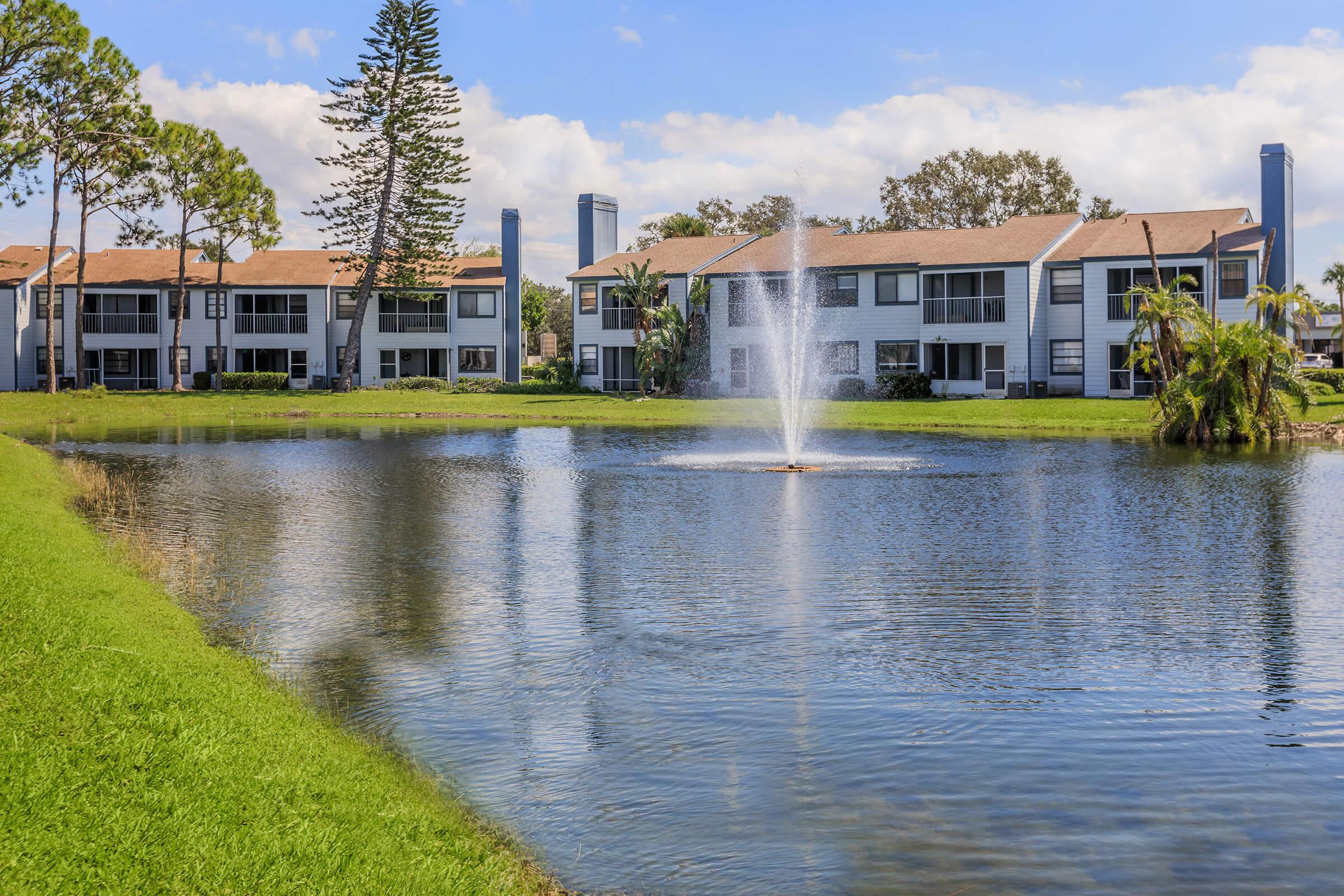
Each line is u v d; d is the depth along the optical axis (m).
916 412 49.53
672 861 6.77
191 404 56.31
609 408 54.41
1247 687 10.19
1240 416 36.62
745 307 60.62
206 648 10.73
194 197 64.56
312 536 18.44
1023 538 18.31
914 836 7.14
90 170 63.12
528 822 7.29
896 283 57.72
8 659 8.18
